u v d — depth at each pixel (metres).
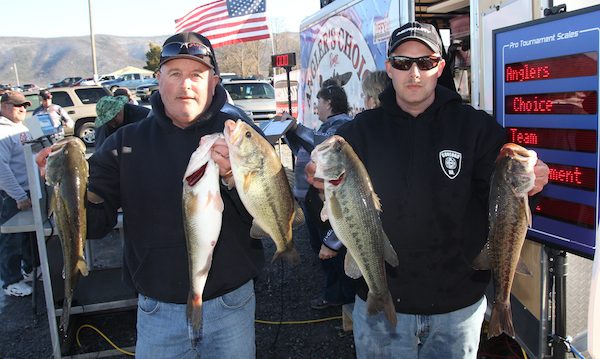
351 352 4.16
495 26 3.29
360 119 2.61
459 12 6.31
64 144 2.21
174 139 2.47
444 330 2.45
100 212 2.46
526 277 3.12
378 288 2.27
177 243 2.42
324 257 2.79
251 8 11.20
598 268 1.81
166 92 2.38
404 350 2.49
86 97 17.38
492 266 2.24
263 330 4.57
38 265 5.06
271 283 5.65
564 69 2.55
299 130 4.84
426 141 2.44
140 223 2.46
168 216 2.42
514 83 2.91
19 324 4.91
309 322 4.68
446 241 2.41
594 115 2.42
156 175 2.44
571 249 2.62
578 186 2.54
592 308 1.82
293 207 2.28
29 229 3.95
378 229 2.22
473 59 3.61
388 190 2.44
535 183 2.12
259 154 2.13
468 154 2.42
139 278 2.46
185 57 2.31
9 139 5.33
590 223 2.50
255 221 2.19
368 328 2.54
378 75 4.58
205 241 2.19
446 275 2.41
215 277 2.43
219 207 2.20
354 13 5.60
